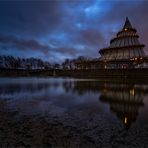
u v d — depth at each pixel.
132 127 8.01
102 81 44.69
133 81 43.88
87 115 10.35
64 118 9.59
